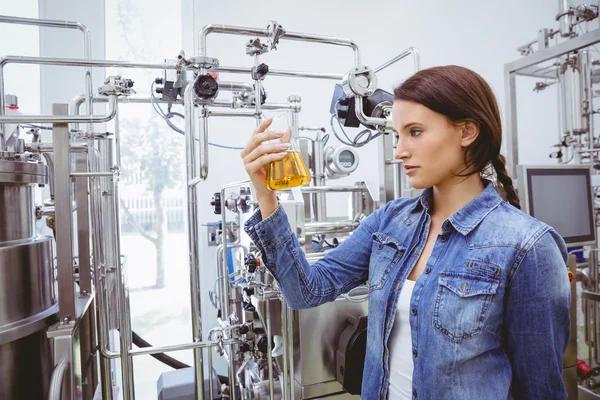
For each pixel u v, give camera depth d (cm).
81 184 153
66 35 236
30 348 112
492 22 329
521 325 62
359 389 118
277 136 71
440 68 66
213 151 260
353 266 87
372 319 78
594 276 210
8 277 104
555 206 169
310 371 124
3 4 222
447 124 63
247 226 77
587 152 222
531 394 64
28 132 154
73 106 167
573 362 167
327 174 199
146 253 255
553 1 334
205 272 258
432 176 65
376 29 305
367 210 169
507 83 210
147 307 255
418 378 66
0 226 107
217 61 117
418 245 75
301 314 123
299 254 78
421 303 67
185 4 258
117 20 251
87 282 152
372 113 138
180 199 262
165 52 261
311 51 288
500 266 61
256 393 135
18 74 225
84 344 137
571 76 223
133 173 253
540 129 334
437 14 318
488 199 68
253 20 273
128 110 251
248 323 132
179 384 191
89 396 144
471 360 63
